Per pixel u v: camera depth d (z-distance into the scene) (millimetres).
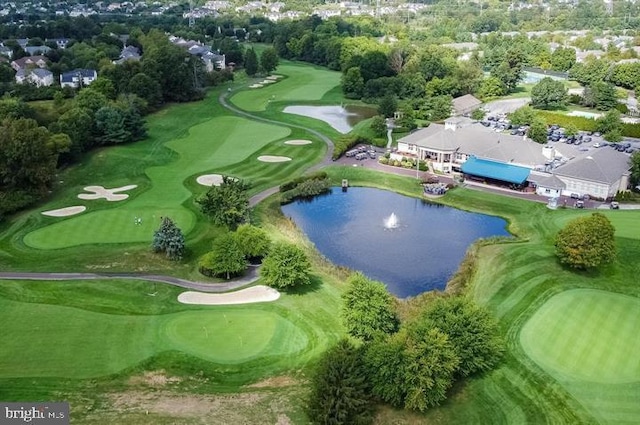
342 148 156750
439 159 146625
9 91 190875
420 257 102312
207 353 72750
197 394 65625
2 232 108625
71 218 114812
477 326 68000
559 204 122562
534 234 109000
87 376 67938
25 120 124625
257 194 129375
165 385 67062
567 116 189750
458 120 171625
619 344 74000
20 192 119875
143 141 168125
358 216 120250
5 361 70062
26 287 87750
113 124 160500
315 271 94250
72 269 94000
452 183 135375
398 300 85938
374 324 74062
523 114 185875
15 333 75688
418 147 149875
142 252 100188
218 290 88438
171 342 74625
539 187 128750
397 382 61688
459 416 62594
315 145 164875
